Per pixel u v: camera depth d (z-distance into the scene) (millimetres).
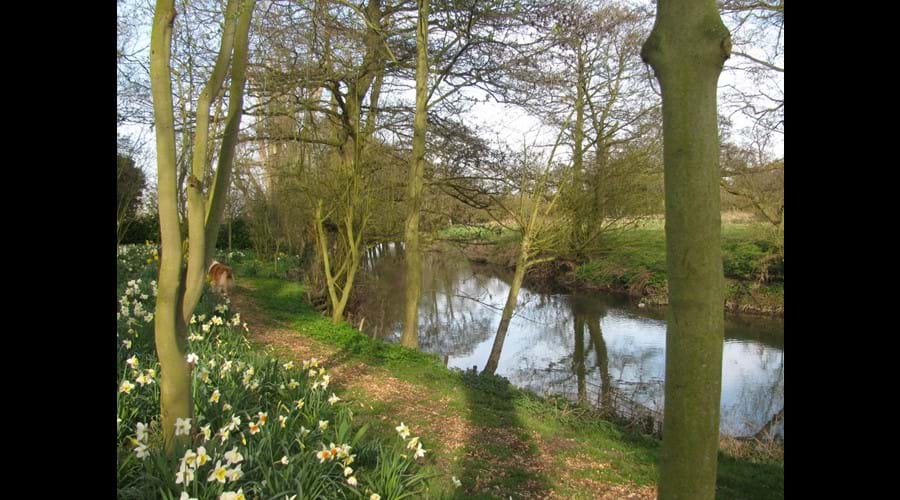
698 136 1894
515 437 6434
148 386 4562
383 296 17812
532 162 11383
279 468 3693
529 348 14109
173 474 3148
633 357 12906
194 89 8172
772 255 15719
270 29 9375
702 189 1890
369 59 11258
